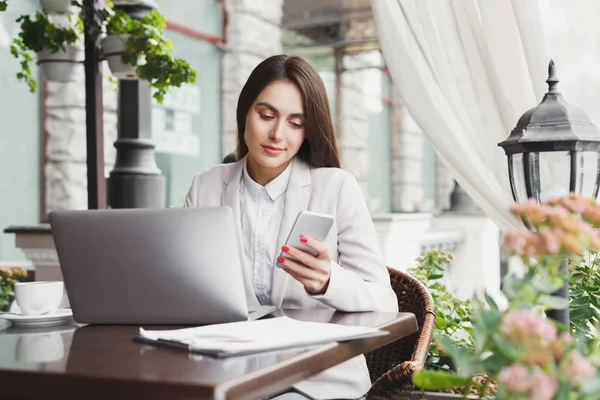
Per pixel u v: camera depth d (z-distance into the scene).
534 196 1.65
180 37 7.10
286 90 1.79
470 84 2.51
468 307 2.59
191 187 2.02
